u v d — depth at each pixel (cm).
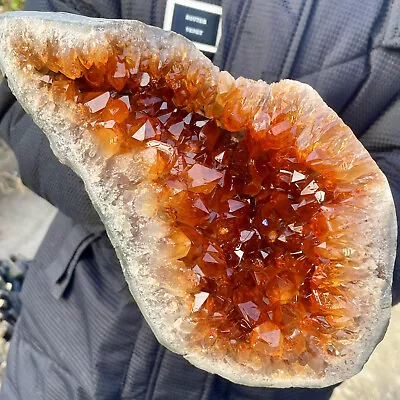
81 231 45
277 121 22
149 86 22
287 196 22
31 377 48
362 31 32
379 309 22
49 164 37
